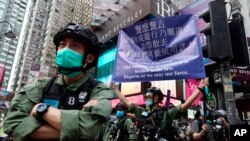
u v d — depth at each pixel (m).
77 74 1.54
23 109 1.45
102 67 21.12
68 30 1.57
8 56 68.44
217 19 3.24
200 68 3.41
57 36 1.61
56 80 1.62
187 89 14.82
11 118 1.41
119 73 3.94
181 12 15.16
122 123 4.72
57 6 77.88
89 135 1.32
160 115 3.27
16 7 63.50
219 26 3.19
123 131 4.64
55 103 1.51
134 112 3.51
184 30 3.73
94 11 33.88
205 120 3.98
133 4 18.38
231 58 3.06
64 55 1.52
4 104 12.42
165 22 3.88
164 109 3.36
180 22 3.79
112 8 34.62
